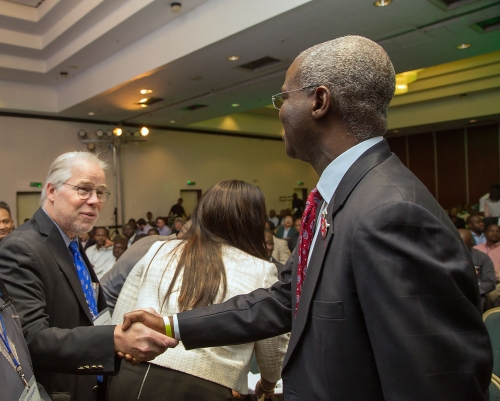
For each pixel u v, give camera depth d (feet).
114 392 3.61
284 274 3.66
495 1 14.78
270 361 4.22
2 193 30.99
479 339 1.98
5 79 28.99
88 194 4.35
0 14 22.30
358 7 14.99
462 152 48.83
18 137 31.71
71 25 22.24
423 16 15.96
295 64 2.67
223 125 42.86
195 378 3.56
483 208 28.91
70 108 30.22
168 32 20.59
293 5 14.93
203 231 4.23
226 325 3.35
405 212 2.05
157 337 3.33
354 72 2.45
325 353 2.25
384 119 2.56
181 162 41.73
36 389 2.80
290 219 28.12
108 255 18.43
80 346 3.37
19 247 3.86
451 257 2.03
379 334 1.98
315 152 2.68
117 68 24.44
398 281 1.96
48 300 3.94
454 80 36.94
